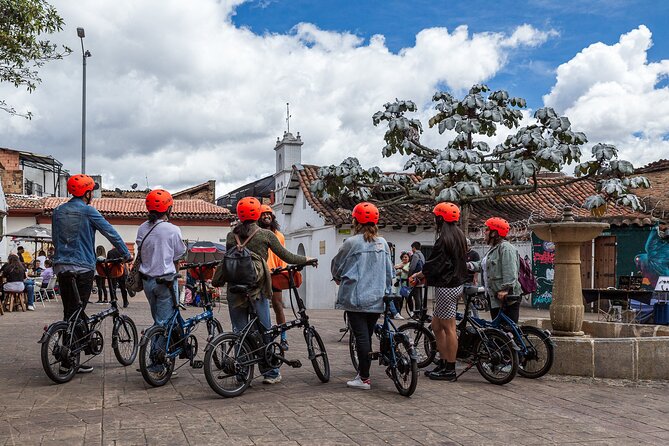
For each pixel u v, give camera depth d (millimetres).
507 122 18422
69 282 7180
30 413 5711
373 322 7016
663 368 7797
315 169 26375
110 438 4953
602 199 16922
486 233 8016
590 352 7781
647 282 19375
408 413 5844
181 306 7262
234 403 6148
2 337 10750
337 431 5203
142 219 33469
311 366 8359
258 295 6781
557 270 8703
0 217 25531
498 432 5281
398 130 18484
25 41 11008
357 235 6973
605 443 5055
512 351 7262
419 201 20344
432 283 7496
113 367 7988
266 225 8188
